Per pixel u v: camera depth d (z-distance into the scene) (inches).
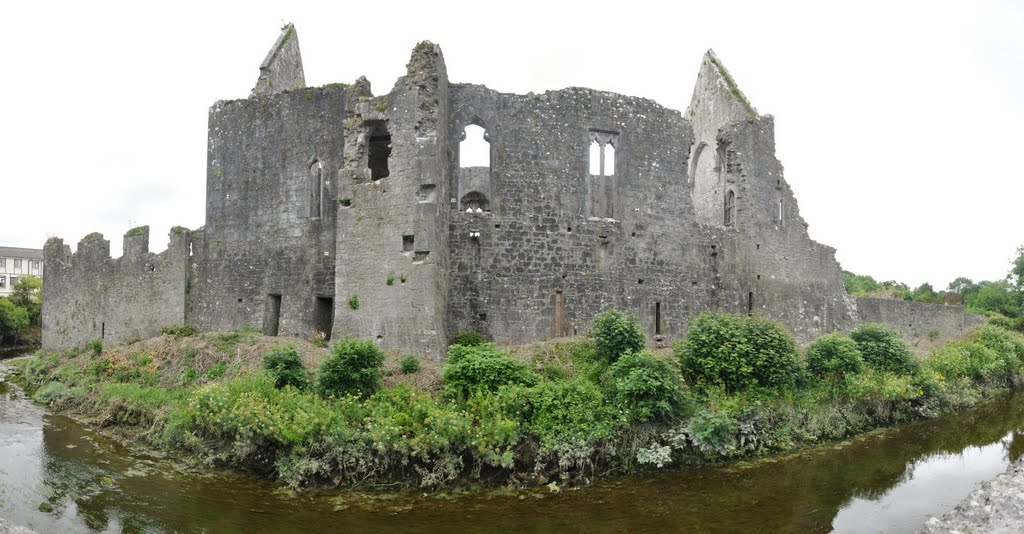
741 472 632.4
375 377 665.0
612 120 978.7
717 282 1060.5
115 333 1175.0
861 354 857.5
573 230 941.8
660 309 996.6
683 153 1038.4
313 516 510.6
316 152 965.2
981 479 627.2
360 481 565.0
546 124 940.6
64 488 562.3
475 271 898.7
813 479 618.8
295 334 947.3
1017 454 718.5
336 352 669.9
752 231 1109.7
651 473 619.8
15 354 1861.5
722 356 729.6
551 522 507.5
